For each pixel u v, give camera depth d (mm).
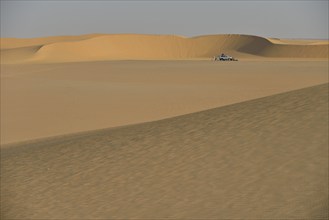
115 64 77125
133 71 61500
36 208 11125
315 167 10586
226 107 16516
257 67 66312
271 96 16547
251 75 53938
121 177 12141
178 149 13203
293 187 10023
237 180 10805
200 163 12031
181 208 10078
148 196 10883
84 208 10758
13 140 22516
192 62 82438
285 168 10820
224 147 12617
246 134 13094
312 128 12406
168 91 39844
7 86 44688
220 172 11336
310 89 16031
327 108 13461
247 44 194875
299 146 11656
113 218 10109
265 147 12023
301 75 52688
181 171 11820
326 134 11930
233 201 9969
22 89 42156
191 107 31234
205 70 61781
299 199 9555
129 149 14008
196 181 11156
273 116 13922
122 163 13031
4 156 16047
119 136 15617
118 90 40844
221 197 10227
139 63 79312
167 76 54156
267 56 176250
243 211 9508
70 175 12836
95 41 172000
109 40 181625
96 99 35562
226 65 71938
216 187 10695
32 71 66125
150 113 29391
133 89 41531
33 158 14969
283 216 9078
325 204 9203
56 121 27359
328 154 11008
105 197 11180
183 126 15125
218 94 37562
